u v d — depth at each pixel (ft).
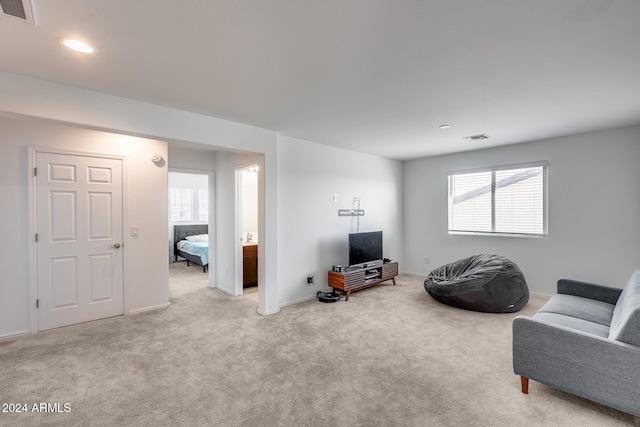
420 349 9.05
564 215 13.64
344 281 14.02
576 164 13.28
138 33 5.50
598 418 6.05
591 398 5.94
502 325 10.90
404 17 5.08
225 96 8.60
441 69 7.07
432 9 4.86
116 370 7.89
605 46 6.06
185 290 16.37
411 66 6.91
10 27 5.23
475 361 8.33
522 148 14.76
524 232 14.92
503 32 5.55
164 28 5.36
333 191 15.62
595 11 4.91
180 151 16.03
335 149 15.71
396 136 13.46
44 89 7.36
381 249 16.63
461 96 8.77
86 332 10.39
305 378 7.51
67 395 6.84
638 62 6.74
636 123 11.57
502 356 8.61
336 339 9.78
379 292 15.40
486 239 16.19
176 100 8.84
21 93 7.07
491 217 16.05
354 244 15.10
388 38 5.74
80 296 11.19
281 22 5.22
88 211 11.37
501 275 12.07
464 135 13.30
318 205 14.90
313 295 14.65
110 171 11.85
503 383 7.28
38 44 5.81
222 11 4.89
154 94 8.37
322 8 4.82
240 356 8.65
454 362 8.28
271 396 6.79
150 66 6.79
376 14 4.99
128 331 10.50
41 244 10.43
